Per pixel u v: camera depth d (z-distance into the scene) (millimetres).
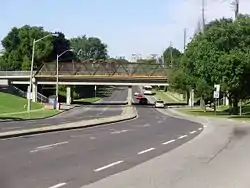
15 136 28266
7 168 15297
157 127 40438
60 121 49688
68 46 165250
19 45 155875
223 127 41062
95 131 34125
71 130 34938
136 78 110562
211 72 62000
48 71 112750
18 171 14688
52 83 112062
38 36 156000
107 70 112062
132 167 16016
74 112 79938
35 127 36938
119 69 111875
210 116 66000
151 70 111750
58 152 20203
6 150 20688
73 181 13000
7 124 43031
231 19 70938
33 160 17406
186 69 79250
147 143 25219
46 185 12312
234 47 63438
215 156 19625
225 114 72625
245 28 63656
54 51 160000
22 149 21156
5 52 159750
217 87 59781
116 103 120562
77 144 23953
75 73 112188
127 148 22438
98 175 14133
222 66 60438
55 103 87125
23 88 125312
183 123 47844
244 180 13641
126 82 111500
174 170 15469
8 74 114562
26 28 158750
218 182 13258
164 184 12789
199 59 64188
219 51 62875
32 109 83812
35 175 13953
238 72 60219
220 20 71250
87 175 14102
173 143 25438
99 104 114500
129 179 13508
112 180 13281
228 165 16891
